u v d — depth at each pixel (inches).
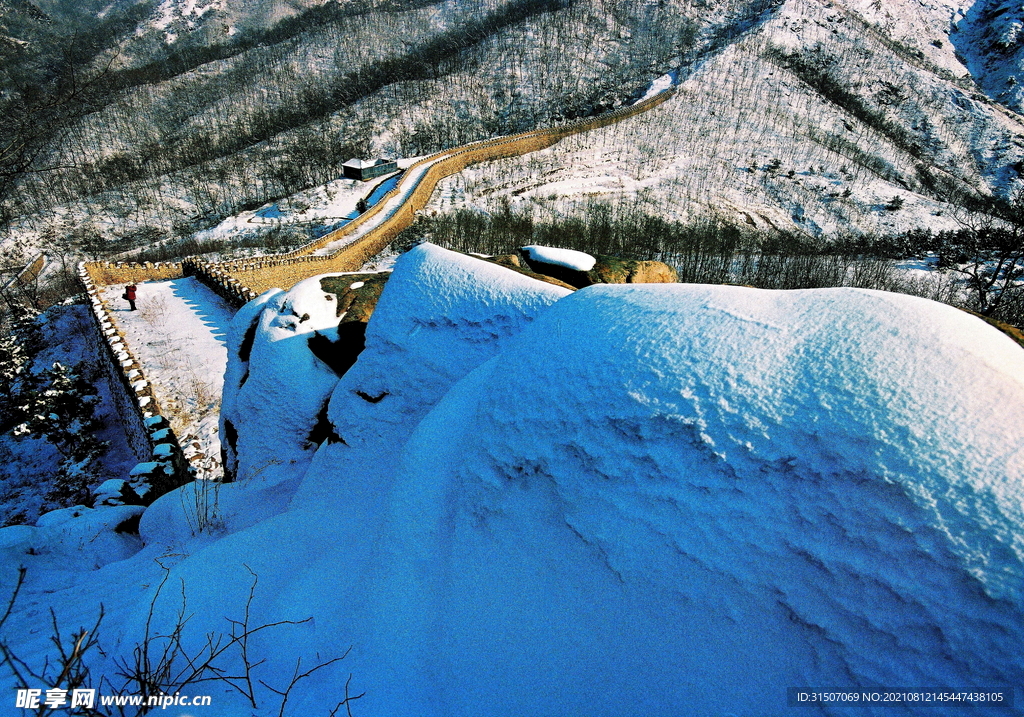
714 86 3395.7
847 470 106.5
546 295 229.0
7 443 762.8
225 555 169.0
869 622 95.0
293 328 328.2
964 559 91.9
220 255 1432.1
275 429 308.0
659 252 1674.5
